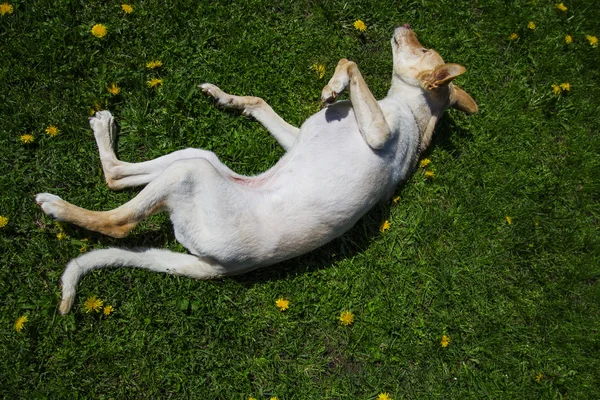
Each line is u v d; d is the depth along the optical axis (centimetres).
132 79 156
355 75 138
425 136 156
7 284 137
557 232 176
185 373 141
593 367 163
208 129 159
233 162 159
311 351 151
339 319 154
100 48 157
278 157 163
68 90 152
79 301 139
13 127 145
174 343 142
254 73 167
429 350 156
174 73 160
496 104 187
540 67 195
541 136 189
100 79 153
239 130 162
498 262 169
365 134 137
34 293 137
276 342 150
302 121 169
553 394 159
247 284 151
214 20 168
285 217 135
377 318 157
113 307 141
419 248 166
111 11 160
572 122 192
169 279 146
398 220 167
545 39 199
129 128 154
